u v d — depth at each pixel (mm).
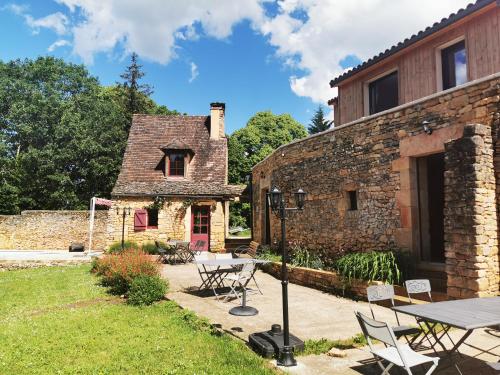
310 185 10719
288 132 34250
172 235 15516
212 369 4121
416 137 7660
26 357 4590
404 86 9734
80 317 6395
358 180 9062
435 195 8000
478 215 5820
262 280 9883
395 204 8078
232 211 28812
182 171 16953
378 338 3475
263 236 14312
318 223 10320
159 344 4980
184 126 18828
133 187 16047
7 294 8734
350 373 3994
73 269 12602
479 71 8008
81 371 4148
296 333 5371
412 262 7418
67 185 23891
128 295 7785
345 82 11695
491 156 6113
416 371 4012
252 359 4367
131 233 15484
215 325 5793
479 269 5723
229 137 30578
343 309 6711
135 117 19078
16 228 18906
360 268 7402
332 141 9977
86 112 26609
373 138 8734
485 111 6387
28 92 27406
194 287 8875
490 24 7840
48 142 25656
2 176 23906
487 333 5184
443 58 9102
